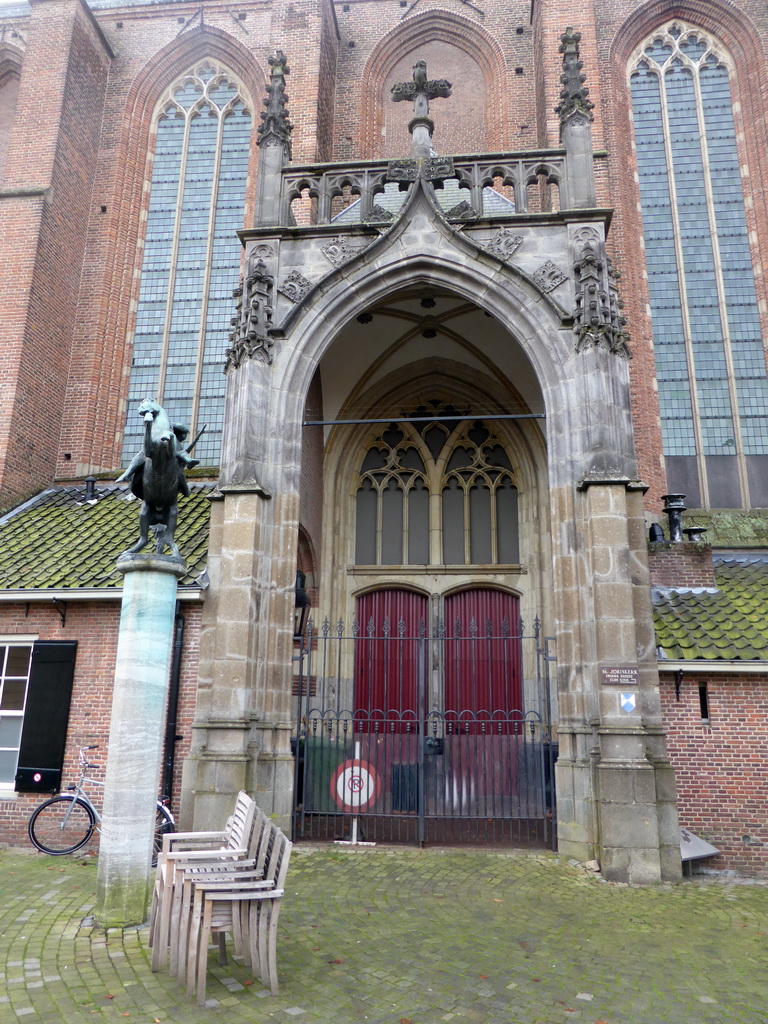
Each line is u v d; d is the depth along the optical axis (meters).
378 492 17.83
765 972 6.34
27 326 17.06
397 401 18.03
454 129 21.25
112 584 11.72
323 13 20.08
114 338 19.23
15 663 12.25
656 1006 5.62
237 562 11.07
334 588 17.00
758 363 17.78
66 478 17.64
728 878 10.09
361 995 5.68
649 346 17.98
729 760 10.91
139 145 21.00
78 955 6.22
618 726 9.84
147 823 7.09
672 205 19.08
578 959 6.52
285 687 11.08
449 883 8.77
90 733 11.34
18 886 8.52
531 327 11.95
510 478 17.58
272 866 5.95
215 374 18.95
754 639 11.50
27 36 20.55
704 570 13.66
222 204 20.50
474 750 12.84
